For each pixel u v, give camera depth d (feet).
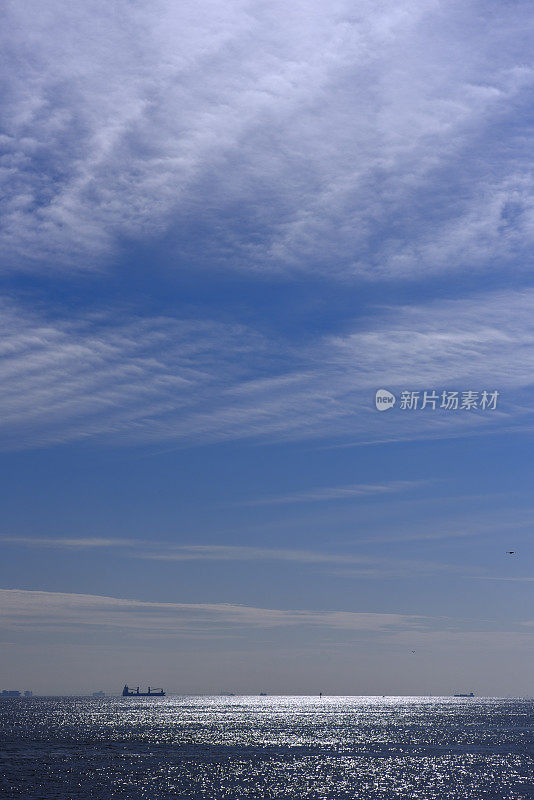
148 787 402.11
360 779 439.22
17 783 410.52
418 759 552.41
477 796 383.24
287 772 470.39
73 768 482.69
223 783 419.13
